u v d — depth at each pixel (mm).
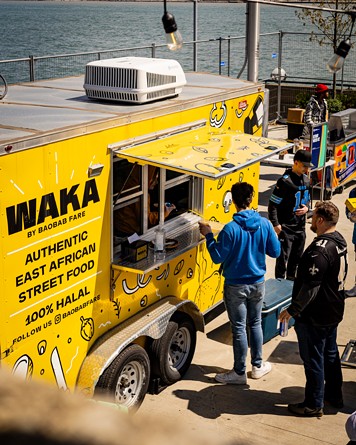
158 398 5242
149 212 5316
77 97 5730
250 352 5895
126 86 5262
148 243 5020
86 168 4348
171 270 5535
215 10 140250
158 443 323
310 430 4824
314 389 4910
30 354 4070
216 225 6094
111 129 4582
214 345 6250
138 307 5129
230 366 5855
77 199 4297
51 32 54219
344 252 4719
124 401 4898
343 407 5156
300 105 17594
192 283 5922
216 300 6465
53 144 4008
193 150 5070
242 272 5254
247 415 5035
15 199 3768
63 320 4332
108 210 4633
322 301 4695
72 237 4301
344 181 11547
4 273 3771
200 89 6504
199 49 20656
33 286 4020
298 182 7141
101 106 5227
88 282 4531
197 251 5930
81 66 12391
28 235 3912
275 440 4688
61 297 4281
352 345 6137
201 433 346
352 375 5699
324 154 10125
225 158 4977
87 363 4520
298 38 25328
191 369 5762
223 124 6355
